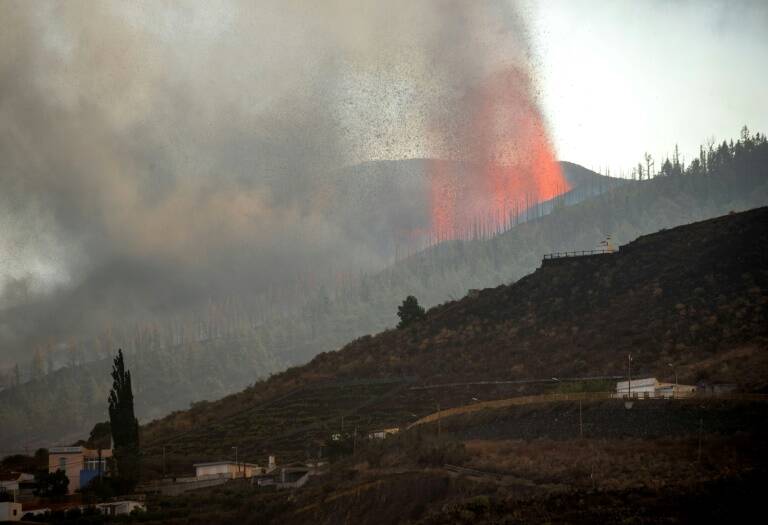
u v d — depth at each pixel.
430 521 167.00
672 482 160.62
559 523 150.38
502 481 180.75
